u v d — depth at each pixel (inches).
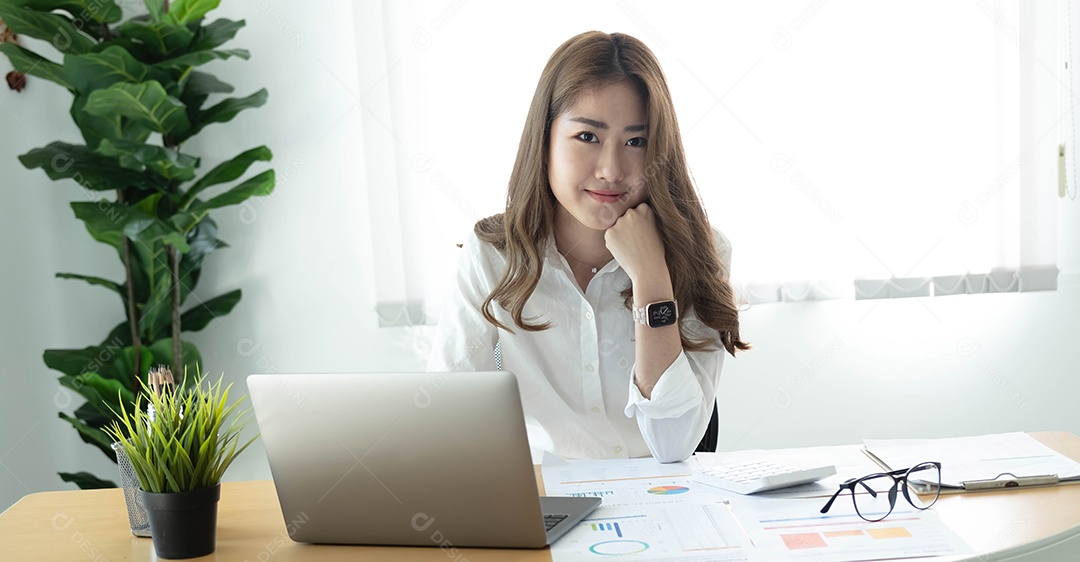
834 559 44.6
